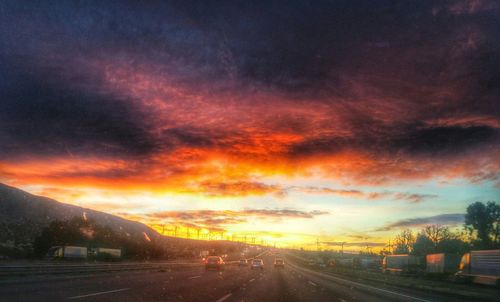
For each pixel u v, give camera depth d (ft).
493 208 235.20
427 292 90.74
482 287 106.73
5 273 81.35
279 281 100.83
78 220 279.90
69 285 66.69
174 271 141.59
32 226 354.13
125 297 51.29
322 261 458.09
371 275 172.86
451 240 288.92
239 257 499.51
